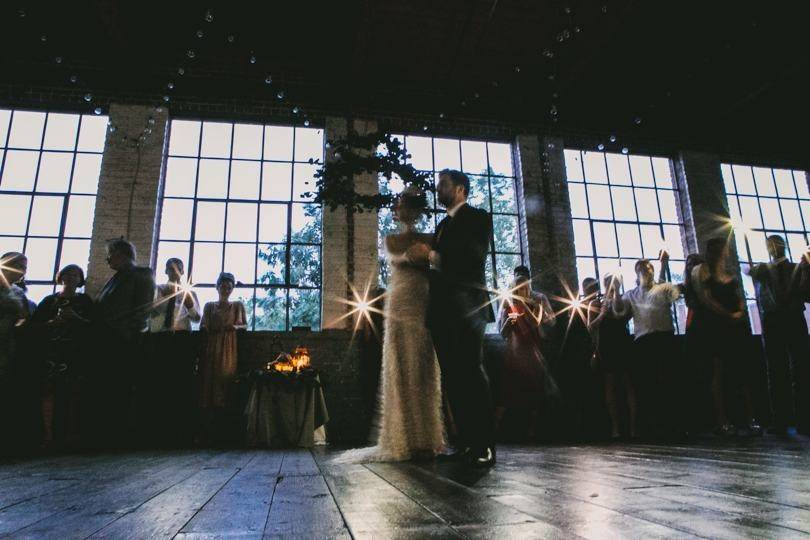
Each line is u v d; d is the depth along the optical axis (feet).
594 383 17.46
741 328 14.10
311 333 19.03
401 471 6.21
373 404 15.83
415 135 23.49
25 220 19.71
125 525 3.14
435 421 8.12
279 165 22.02
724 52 21.68
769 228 25.57
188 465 7.88
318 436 15.97
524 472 5.82
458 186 7.71
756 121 26.05
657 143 25.40
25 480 5.90
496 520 3.04
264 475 6.14
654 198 25.05
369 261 20.79
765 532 2.56
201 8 19.42
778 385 13.99
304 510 3.58
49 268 19.39
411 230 8.86
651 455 8.00
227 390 15.90
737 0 19.06
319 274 21.01
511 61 22.02
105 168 20.17
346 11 19.53
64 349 12.85
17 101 20.42
